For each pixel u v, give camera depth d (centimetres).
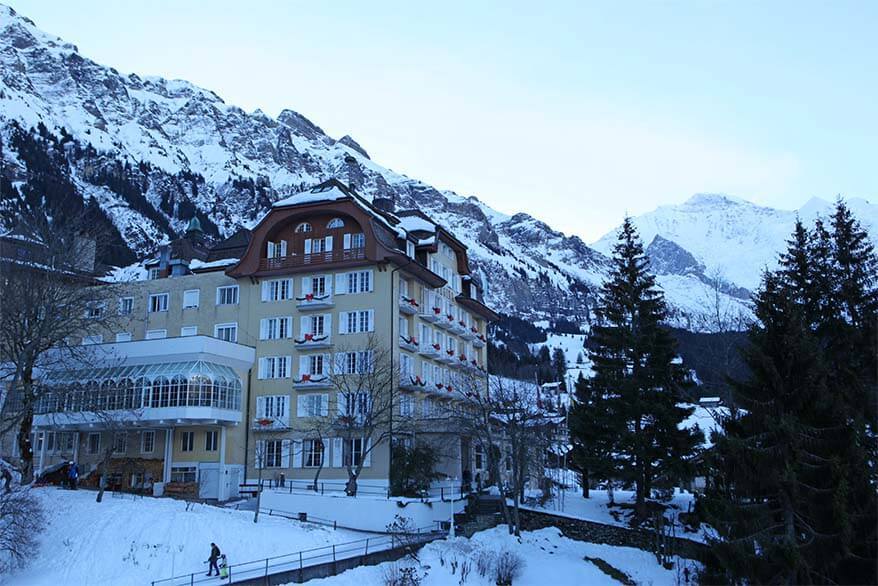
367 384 6141
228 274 7125
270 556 4362
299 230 7075
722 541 3762
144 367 6347
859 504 3419
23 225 5794
